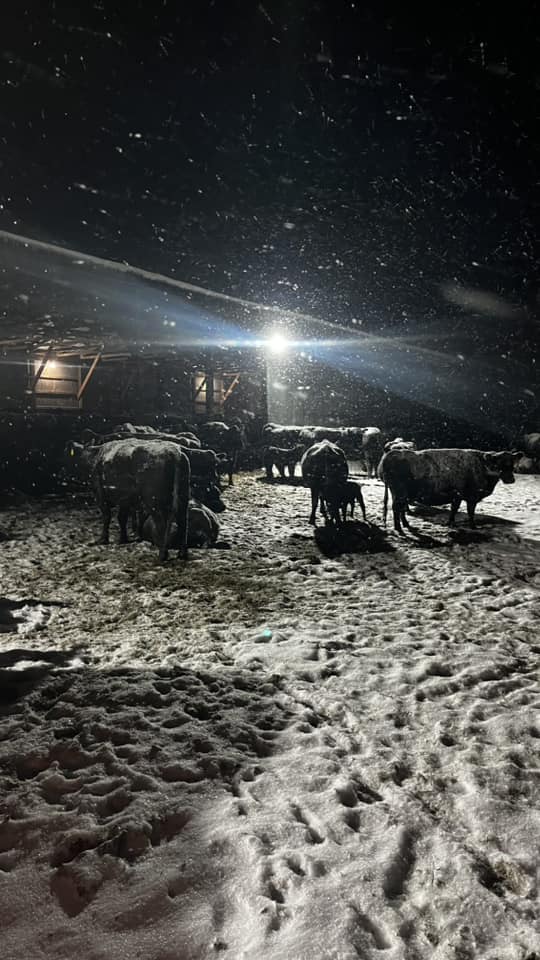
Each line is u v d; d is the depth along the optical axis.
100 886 2.48
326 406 34.06
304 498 14.98
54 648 5.25
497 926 2.25
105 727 3.77
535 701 4.11
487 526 11.03
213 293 15.50
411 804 3.02
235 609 6.41
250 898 2.39
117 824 2.83
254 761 3.44
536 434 23.25
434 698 4.25
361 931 2.22
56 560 8.55
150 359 23.03
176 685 4.44
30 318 13.63
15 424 16.77
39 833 2.81
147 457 8.45
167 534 8.48
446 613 6.19
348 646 5.27
